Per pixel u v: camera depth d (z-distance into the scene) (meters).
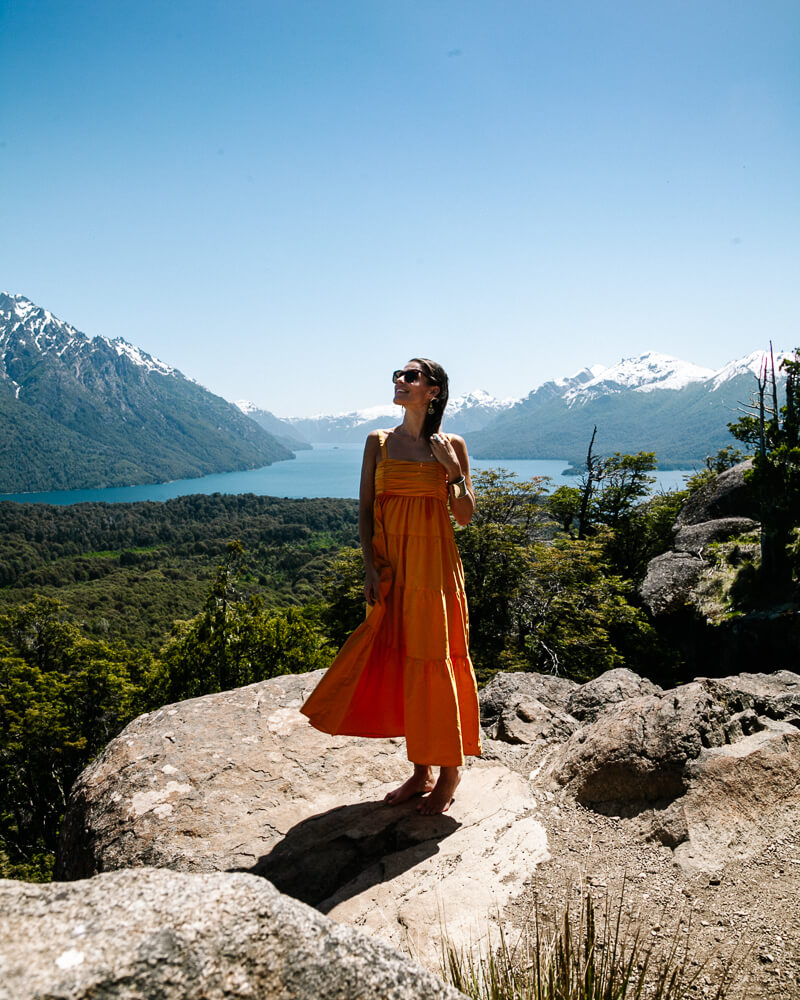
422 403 2.97
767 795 2.85
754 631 17.56
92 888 1.06
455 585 2.98
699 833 2.70
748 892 2.38
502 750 3.86
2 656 28.39
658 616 22.19
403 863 2.67
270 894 1.12
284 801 3.19
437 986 1.13
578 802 3.12
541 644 22.88
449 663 2.87
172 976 0.95
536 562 24.83
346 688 2.91
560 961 1.78
